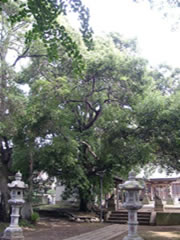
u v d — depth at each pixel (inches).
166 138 542.0
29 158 528.1
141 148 553.0
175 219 577.9
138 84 584.7
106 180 727.1
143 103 553.9
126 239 314.0
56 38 273.4
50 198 1098.7
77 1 261.6
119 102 641.0
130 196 328.2
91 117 733.3
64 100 592.7
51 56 286.7
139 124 562.6
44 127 503.8
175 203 1108.5
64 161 526.0
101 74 571.8
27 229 478.3
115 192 769.6
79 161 638.5
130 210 324.5
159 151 608.7
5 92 435.2
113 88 612.7
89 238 395.2
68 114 597.3
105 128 633.6
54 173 604.7
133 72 576.1
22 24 533.6
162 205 672.4
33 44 530.6
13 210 383.9
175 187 1175.0
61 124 524.4
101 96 667.4
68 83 582.9
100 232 458.6
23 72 602.5
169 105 543.2
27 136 501.0
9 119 439.5
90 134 676.1
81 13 273.3
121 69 566.6
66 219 663.1
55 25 268.2
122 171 717.3
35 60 588.4
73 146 524.1
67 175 592.4
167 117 513.7
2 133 439.5
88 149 700.7
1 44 501.4
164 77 716.7
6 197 526.9
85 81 598.5
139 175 886.4
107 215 661.3
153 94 567.5
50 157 525.7
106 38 613.9
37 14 253.4
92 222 636.7
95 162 694.5
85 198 713.0
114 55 553.6
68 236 411.8
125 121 602.9
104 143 628.4
